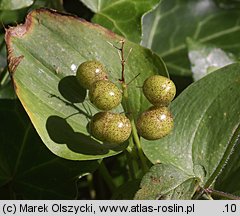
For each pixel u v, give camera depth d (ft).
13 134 0.43
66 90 0.39
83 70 0.37
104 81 0.35
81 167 0.42
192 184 0.36
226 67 0.41
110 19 0.46
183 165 0.39
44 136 0.36
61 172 0.43
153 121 0.36
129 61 0.40
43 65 0.38
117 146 0.39
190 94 0.40
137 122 0.36
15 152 0.43
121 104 0.40
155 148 0.39
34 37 0.38
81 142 0.37
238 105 0.40
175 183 0.36
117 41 0.40
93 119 0.35
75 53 0.39
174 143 0.40
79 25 0.39
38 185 0.43
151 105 0.40
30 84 0.37
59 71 0.39
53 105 0.38
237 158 0.41
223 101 0.40
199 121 0.40
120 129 0.35
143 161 0.39
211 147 0.40
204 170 0.39
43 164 0.43
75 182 0.42
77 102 0.39
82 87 0.39
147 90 0.36
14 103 0.44
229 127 0.40
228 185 0.41
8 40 0.37
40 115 0.37
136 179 0.40
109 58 0.40
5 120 0.44
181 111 0.40
